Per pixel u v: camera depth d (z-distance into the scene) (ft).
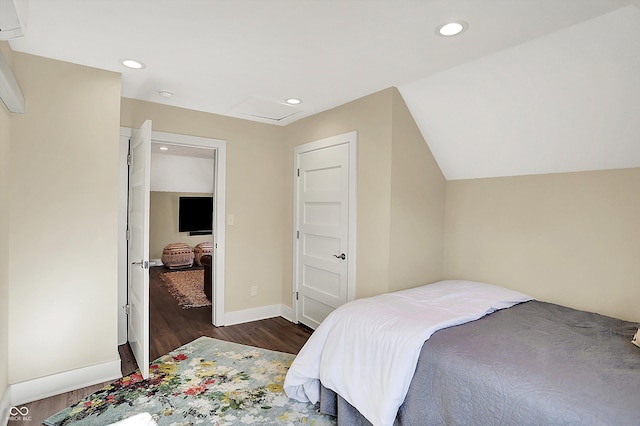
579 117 7.06
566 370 4.58
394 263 9.17
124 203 10.19
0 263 6.42
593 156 7.51
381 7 5.49
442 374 5.12
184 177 23.50
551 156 8.09
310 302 12.00
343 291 10.49
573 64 6.41
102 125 8.14
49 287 7.53
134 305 9.48
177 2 5.46
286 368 8.89
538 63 6.75
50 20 6.01
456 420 4.84
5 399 6.67
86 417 6.70
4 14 4.12
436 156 10.19
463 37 6.40
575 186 8.04
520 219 9.02
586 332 6.01
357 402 5.89
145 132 8.13
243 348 10.19
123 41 6.79
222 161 12.03
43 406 7.07
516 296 8.11
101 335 8.13
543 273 8.59
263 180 13.02
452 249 10.57
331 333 6.82
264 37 6.55
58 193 7.63
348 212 10.25
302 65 7.77
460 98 8.30
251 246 12.80
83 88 7.90
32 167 7.34
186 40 6.72
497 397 4.46
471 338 5.62
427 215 10.08
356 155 9.96
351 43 6.72
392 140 8.96
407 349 5.52
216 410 7.00
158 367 8.87
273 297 13.37
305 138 12.14
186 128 11.23
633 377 4.39
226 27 6.20
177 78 8.64
